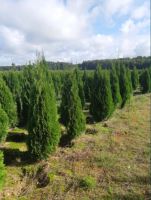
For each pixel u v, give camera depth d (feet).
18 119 51.11
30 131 32.53
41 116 32.50
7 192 26.08
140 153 37.65
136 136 46.65
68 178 29.01
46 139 32.60
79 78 72.02
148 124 57.36
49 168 30.89
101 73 57.06
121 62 115.03
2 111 37.55
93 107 56.18
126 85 79.51
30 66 53.11
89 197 25.68
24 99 51.29
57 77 104.63
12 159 33.01
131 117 63.16
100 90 56.18
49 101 33.35
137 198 25.59
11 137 42.60
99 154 36.09
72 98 41.01
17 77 73.26
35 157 32.71
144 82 120.26
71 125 40.75
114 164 33.12
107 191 26.73
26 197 25.72
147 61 277.03
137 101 93.56
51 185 27.61
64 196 25.70
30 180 29.09
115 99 69.31
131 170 31.55
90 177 29.01
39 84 33.19
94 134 45.96
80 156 34.96
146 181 28.86
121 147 39.83
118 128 51.24
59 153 35.78
